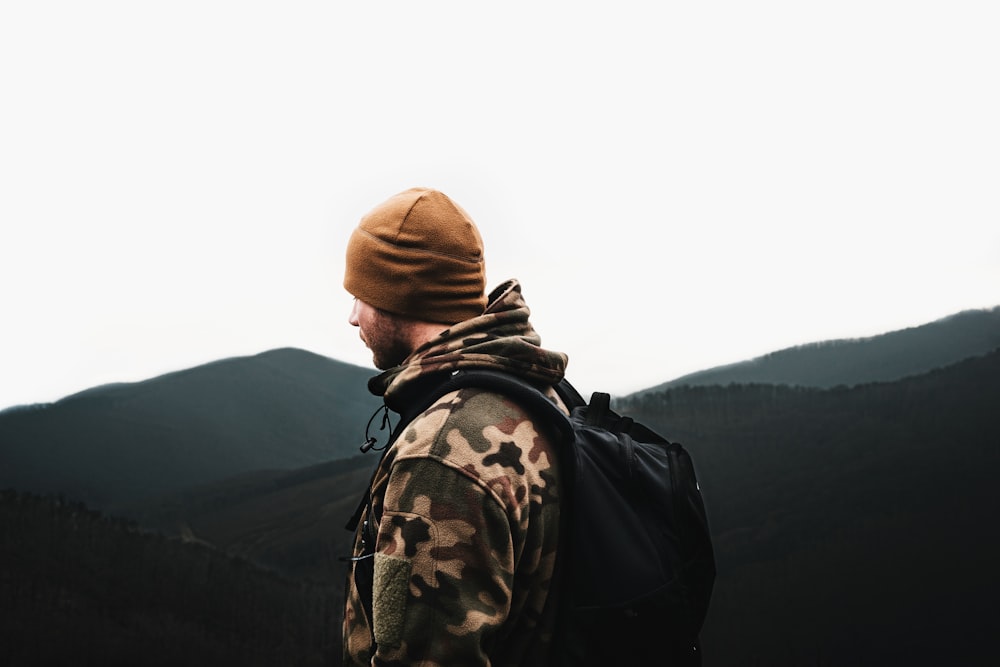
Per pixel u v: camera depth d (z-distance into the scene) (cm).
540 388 144
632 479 135
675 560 133
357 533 145
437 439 123
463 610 116
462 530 118
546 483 128
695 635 137
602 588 128
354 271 148
